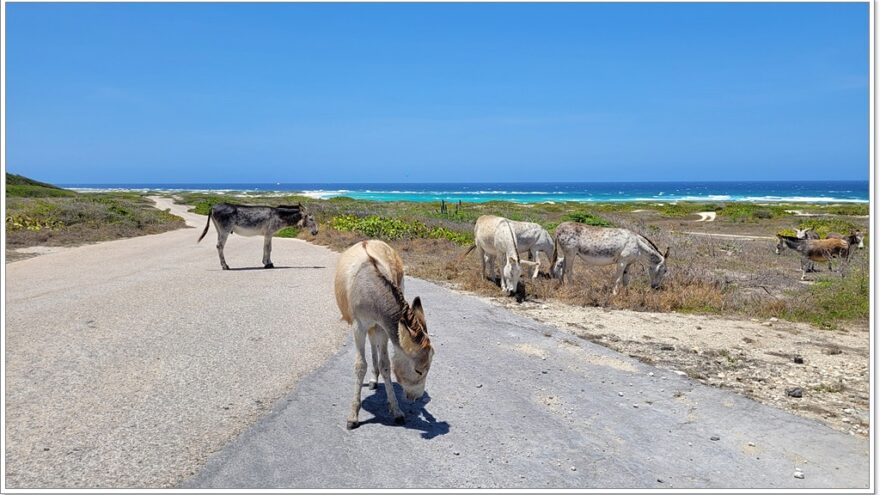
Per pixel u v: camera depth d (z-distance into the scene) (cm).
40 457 431
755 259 1862
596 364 700
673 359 741
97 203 3684
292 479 418
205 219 4016
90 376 599
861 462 466
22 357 654
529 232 1250
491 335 806
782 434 516
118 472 415
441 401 574
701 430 524
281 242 2236
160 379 598
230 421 504
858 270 1255
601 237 1148
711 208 5494
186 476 414
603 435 510
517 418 539
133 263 1515
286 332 794
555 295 1117
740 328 918
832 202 8375
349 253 562
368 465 443
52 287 1105
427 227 2305
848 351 800
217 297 1022
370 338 583
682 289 1143
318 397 567
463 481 425
